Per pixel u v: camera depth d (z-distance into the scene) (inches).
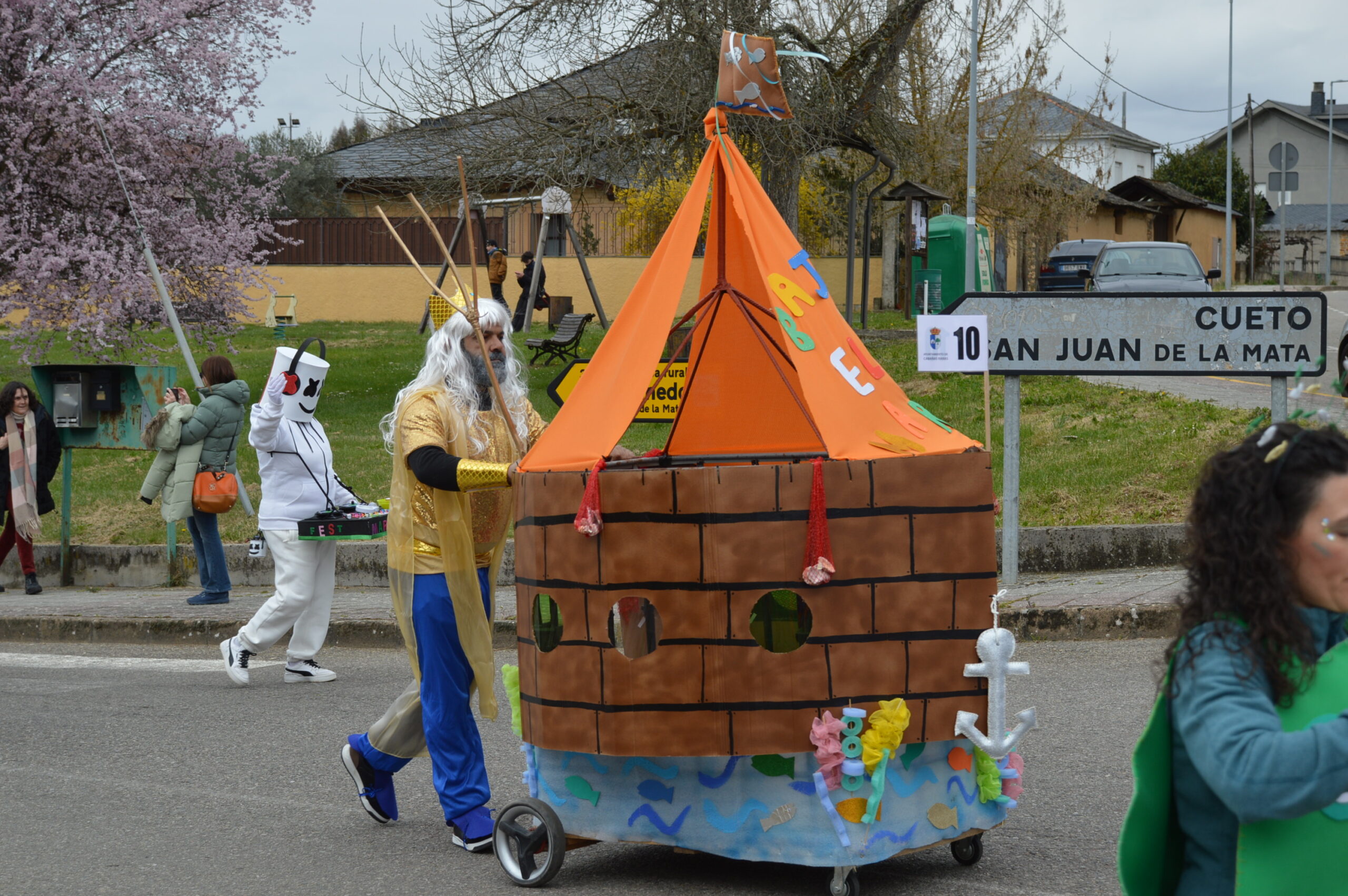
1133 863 83.7
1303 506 77.8
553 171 706.8
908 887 164.1
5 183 649.0
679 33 671.8
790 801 151.7
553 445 165.6
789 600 159.8
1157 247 827.4
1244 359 322.3
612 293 1222.9
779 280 169.3
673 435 201.9
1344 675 78.6
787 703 147.8
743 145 705.0
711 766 154.9
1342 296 1524.4
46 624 378.6
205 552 391.2
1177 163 2399.1
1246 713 76.7
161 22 650.2
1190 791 81.5
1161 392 523.5
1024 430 480.7
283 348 295.0
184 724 264.7
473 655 179.0
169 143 688.4
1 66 639.8
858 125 777.6
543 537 157.0
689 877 169.5
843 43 739.4
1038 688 265.9
